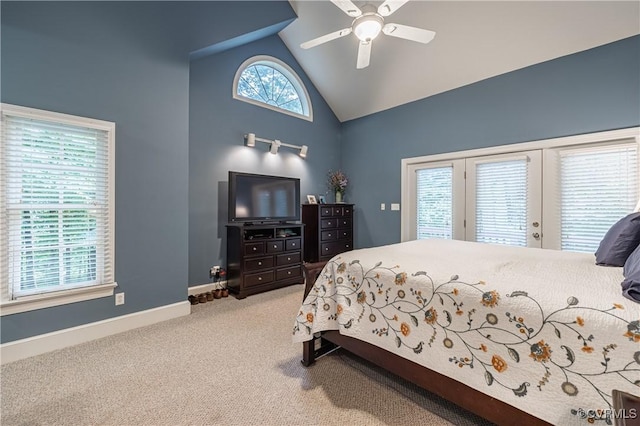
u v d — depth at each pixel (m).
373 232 5.20
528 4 2.90
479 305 1.26
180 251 2.96
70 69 2.29
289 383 1.81
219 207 3.91
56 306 2.26
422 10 3.36
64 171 2.29
